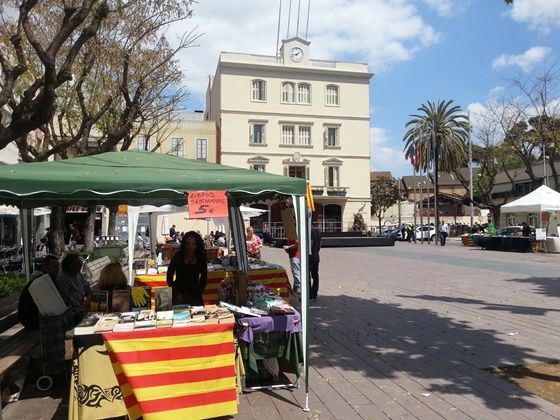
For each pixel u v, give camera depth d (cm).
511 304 967
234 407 436
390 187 5928
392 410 455
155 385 418
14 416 460
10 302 707
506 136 3459
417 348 660
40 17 1184
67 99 1424
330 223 5069
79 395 424
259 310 520
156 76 1388
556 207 2330
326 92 5075
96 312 518
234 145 4809
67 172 485
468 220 6400
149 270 918
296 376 526
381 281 1370
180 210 1099
